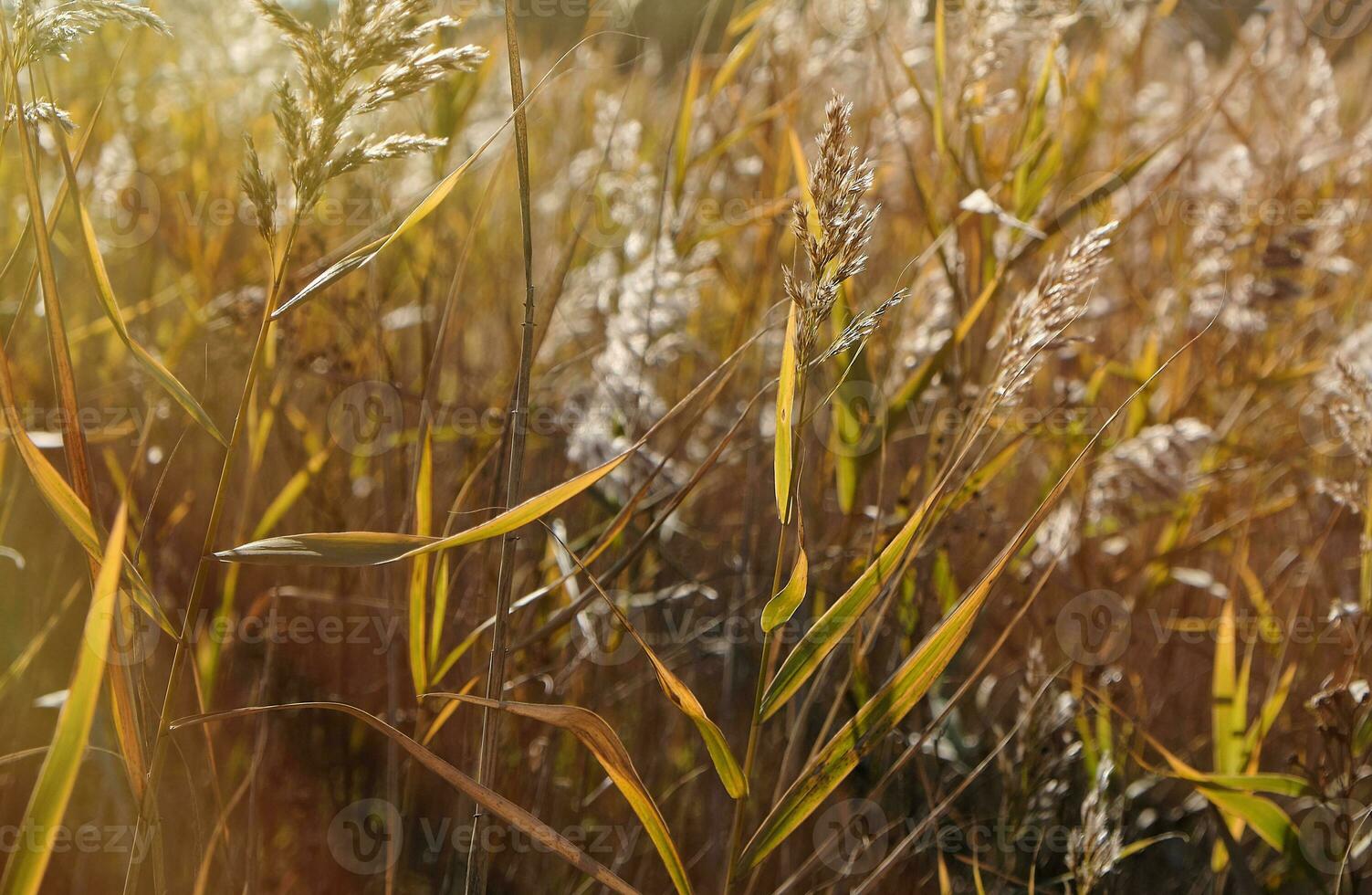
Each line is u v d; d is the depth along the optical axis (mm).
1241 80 3455
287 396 2443
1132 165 2332
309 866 2254
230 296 2590
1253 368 3158
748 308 2789
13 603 2189
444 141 1688
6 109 1731
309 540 1695
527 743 2311
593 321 3076
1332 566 2785
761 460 2646
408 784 2246
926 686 1774
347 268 1715
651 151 3498
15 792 2193
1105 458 2422
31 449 1666
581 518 2736
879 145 2855
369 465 2705
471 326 3336
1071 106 2826
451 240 3057
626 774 1729
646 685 2482
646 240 2777
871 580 1771
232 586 2111
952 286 2340
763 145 3025
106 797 2148
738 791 1778
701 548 2941
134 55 3229
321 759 2332
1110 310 3344
